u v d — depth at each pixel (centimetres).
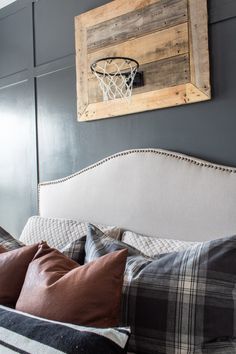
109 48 227
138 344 125
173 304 123
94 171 224
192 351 118
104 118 233
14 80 297
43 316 120
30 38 283
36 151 280
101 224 215
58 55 264
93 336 102
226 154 183
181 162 187
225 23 183
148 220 195
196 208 178
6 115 306
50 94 270
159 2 204
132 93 215
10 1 298
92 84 236
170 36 199
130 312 128
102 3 236
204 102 190
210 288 122
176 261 132
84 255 163
